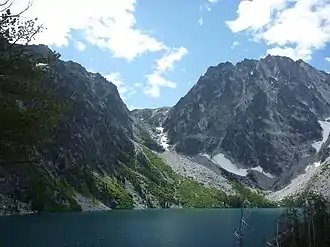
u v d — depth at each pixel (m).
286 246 91.19
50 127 28.75
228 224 188.62
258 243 112.75
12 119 25.89
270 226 165.50
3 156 26.23
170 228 169.50
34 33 28.70
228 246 115.25
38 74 29.00
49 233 140.50
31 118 26.97
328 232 88.44
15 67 27.81
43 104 28.72
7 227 156.12
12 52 27.92
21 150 27.53
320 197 104.44
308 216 91.12
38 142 27.91
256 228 155.38
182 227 174.50
